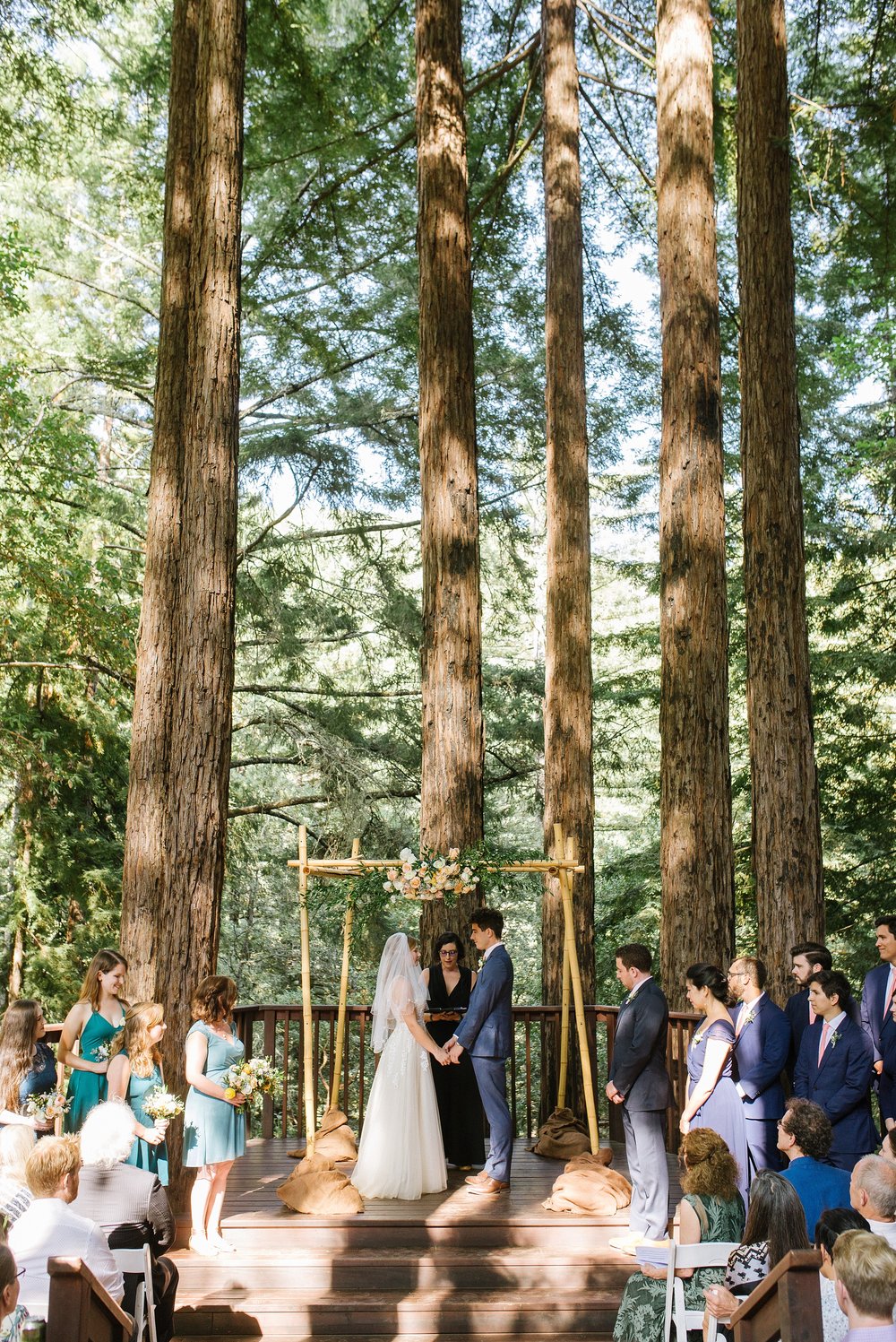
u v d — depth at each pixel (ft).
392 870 23.41
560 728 34.83
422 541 29.07
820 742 43.88
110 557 50.08
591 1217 20.06
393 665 63.57
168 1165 20.90
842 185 35.19
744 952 50.85
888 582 43.32
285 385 52.47
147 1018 18.39
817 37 37.42
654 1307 16.03
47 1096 17.76
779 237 26.18
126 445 61.87
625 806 82.79
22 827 48.11
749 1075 18.71
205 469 23.76
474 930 22.20
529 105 49.57
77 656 46.37
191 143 27.84
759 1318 10.66
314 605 50.44
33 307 53.36
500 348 51.62
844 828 43.24
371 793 49.70
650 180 46.88
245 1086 19.27
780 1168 18.86
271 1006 27.99
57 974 46.60
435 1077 23.94
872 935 42.09
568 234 37.47
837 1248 9.48
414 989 21.99
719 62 41.22
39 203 51.24
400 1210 20.44
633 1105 18.99
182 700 22.88
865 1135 17.38
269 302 49.52
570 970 23.77
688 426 26.81
